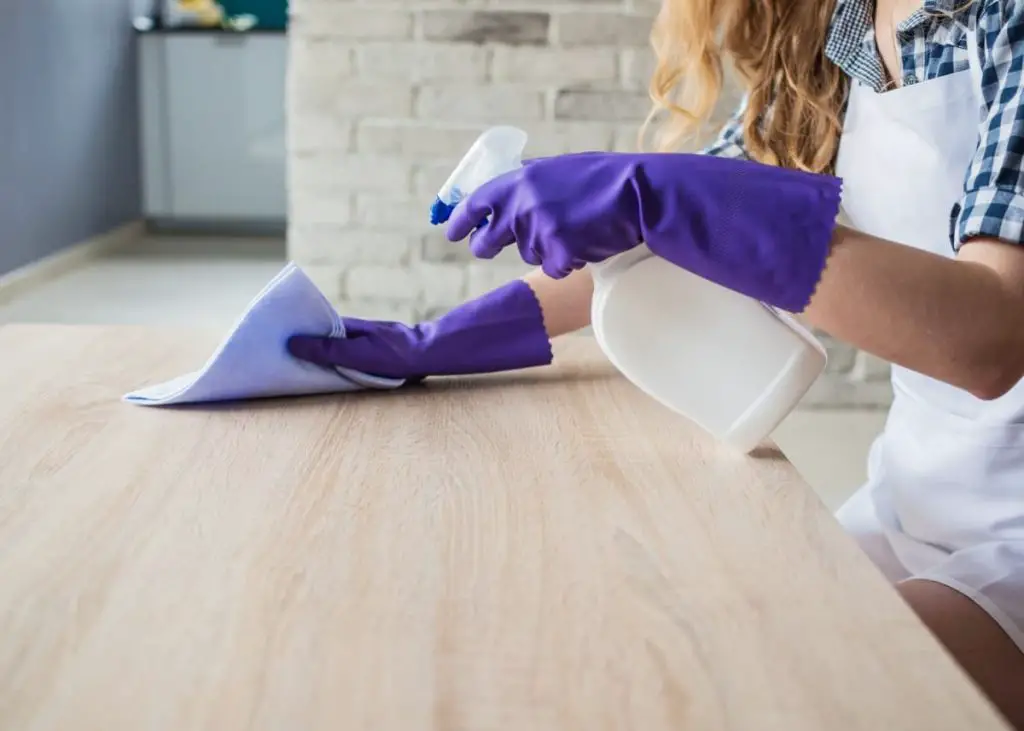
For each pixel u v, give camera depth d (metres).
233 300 3.58
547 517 0.57
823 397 2.43
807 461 2.13
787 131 0.97
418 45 2.30
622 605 0.48
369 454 0.66
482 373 0.86
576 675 0.42
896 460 0.93
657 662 0.43
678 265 0.63
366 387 0.81
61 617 0.46
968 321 0.60
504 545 0.54
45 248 3.85
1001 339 0.60
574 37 2.30
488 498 0.60
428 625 0.46
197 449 0.67
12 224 3.57
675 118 1.11
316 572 0.50
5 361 0.85
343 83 2.32
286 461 0.65
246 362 0.75
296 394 0.79
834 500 1.96
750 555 0.53
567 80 2.32
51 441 0.67
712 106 1.04
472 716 0.39
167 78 4.63
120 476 0.62
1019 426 0.84
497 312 0.84
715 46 1.01
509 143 0.71
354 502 0.59
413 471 0.64
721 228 0.61
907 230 0.89
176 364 0.85
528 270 2.42
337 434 0.70
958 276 0.60
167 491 0.60
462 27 2.29
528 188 0.62
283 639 0.44
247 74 4.62
